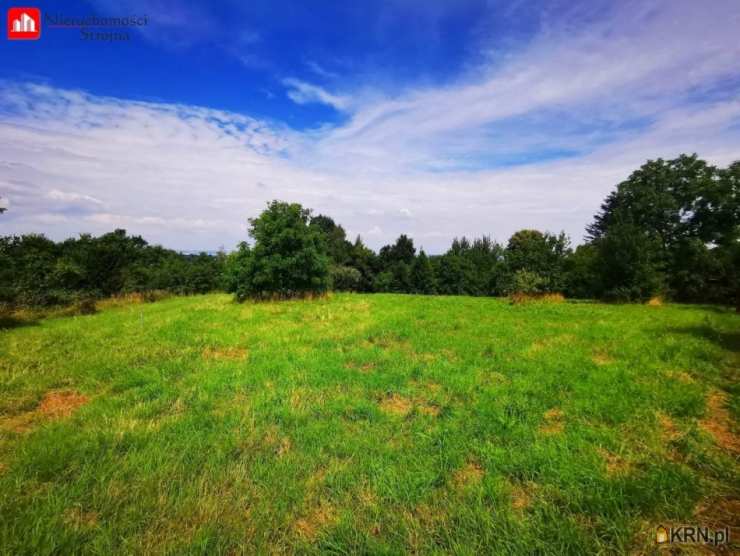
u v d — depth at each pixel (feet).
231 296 71.77
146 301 71.67
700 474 10.72
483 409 15.05
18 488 9.77
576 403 15.46
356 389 17.67
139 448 12.20
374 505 9.26
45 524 8.50
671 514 9.02
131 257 91.15
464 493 9.90
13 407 15.74
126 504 9.37
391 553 7.79
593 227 140.15
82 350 25.25
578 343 26.91
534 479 10.60
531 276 61.82
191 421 14.05
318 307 49.32
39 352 24.67
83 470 10.73
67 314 50.21
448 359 23.09
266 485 10.11
